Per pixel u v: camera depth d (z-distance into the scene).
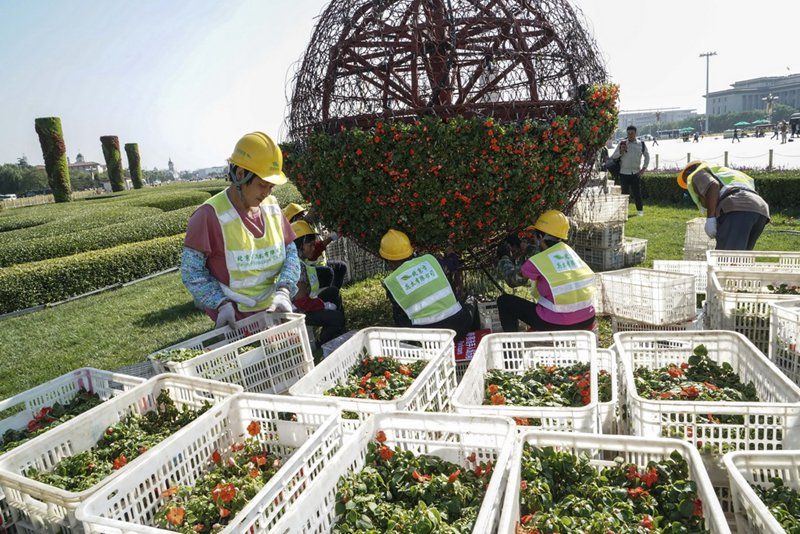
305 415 2.93
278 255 4.76
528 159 4.96
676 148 39.34
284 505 2.23
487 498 2.00
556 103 5.23
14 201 48.44
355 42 5.30
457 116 4.83
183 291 10.00
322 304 5.97
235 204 4.50
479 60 6.01
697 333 3.60
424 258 4.88
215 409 2.91
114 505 2.30
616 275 5.90
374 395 3.50
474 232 5.30
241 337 4.45
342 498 2.34
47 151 32.88
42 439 2.77
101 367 6.38
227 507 2.42
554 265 4.78
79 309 9.59
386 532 2.18
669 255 9.12
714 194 6.07
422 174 4.91
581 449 2.49
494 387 3.51
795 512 2.07
